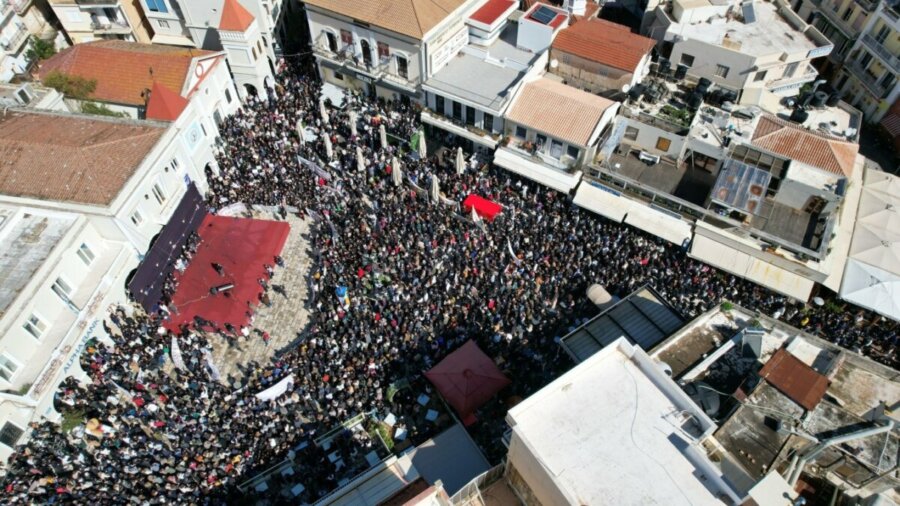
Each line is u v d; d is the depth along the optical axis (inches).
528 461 861.8
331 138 1988.2
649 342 1339.8
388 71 2016.5
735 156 1710.1
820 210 1627.7
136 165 1540.4
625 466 839.7
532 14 1985.7
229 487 1207.6
